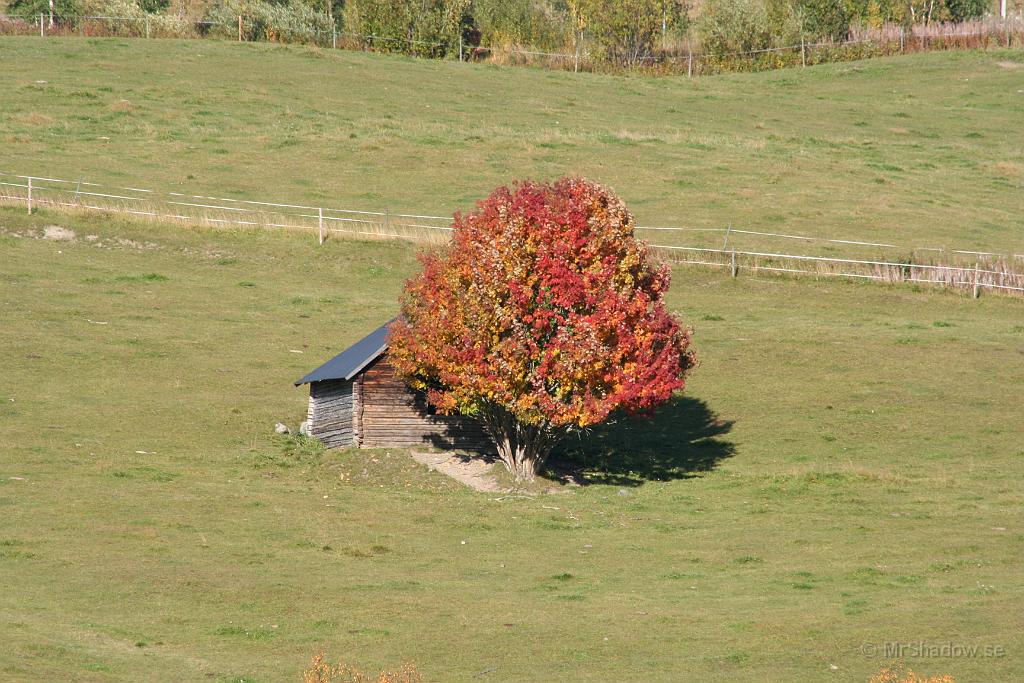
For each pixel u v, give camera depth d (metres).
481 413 66.44
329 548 50.50
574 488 64.38
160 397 78.19
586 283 62.88
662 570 48.00
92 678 33.59
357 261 114.00
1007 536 52.59
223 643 37.88
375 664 35.97
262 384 82.44
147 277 106.69
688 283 109.56
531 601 43.12
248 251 115.31
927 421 76.50
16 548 47.88
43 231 114.94
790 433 75.25
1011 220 127.81
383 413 70.38
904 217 126.56
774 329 96.62
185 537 50.97
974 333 94.94
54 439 67.69
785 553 50.59
